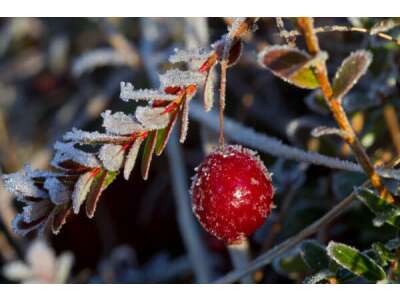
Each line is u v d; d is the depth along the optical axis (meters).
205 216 0.15
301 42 0.23
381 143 0.21
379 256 0.14
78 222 0.29
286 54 0.13
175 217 0.29
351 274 0.15
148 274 0.27
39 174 0.14
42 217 0.14
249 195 0.14
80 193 0.14
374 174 0.13
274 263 0.19
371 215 0.20
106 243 0.29
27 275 0.22
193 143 0.29
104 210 0.29
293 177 0.21
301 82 0.13
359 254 0.14
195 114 0.22
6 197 0.26
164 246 0.29
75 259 0.29
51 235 0.29
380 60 0.20
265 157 0.24
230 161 0.15
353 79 0.13
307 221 0.22
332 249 0.14
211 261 0.24
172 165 0.24
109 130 0.14
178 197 0.24
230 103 0.28
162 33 0.28
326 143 0.21
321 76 0.13
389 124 0.20
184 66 0.25
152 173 0.29
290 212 0.22
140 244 0.29
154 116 0.14
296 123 0.22
